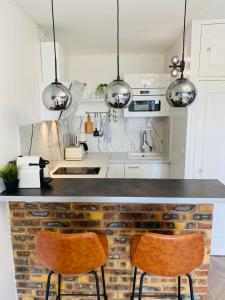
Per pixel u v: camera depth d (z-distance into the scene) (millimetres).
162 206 1742
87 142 4031
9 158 1771
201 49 2398
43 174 1801
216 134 2545
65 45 3189
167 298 1873
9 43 1767
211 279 2297
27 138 2166
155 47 3344
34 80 2293
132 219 1770
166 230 1772
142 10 2080
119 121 3957
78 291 1905
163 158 3570
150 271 1392
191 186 1765
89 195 1586
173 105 1660
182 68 1690
